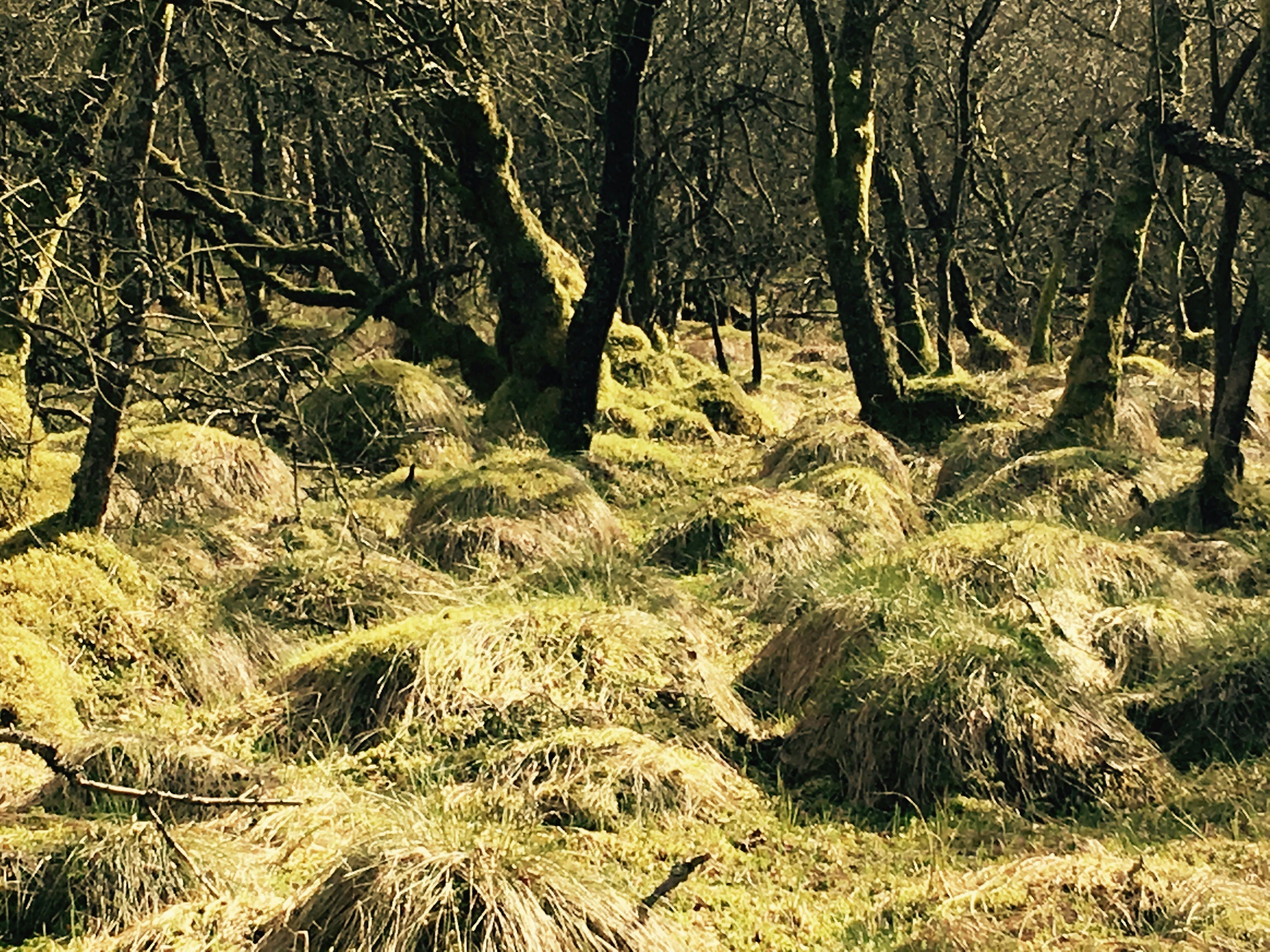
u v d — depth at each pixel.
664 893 4.67
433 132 15.44
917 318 18.11
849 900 5.18
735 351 26.53
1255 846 5.23
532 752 6.09
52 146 9.60
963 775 6.05
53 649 7.12
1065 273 24.72
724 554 9.95
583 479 10.94
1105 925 4.59
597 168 19.39
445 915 4.40
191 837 5.34
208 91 18.41
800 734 6.60
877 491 10.93
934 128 23.81
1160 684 7.01
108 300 7.93
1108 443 12.92
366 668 6.90
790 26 22.16
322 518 10.98
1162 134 8.99
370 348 20.66
